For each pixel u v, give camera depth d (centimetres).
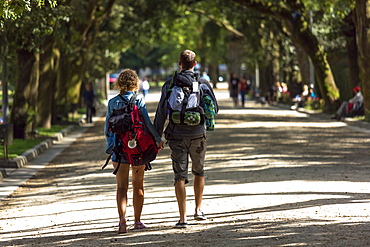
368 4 6203
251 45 11912
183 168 1820
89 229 1908
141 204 1852
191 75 1809
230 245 1541
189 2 10238
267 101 11975
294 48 10762
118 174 1803
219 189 2566
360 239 1539
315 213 1947
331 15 7506
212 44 14575
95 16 8038
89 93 7906
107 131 1795
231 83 11038
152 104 11731
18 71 5384
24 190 2972
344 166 3209
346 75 8856
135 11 10281
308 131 5634
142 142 1758
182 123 1773
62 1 5222
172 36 19075
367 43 6244
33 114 5403
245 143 4591
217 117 7931
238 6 10175
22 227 2044
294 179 2756
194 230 1770
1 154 4069
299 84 11050
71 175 3388
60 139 5762
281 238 1592
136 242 1641
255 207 2116
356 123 6319
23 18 4038
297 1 7956
